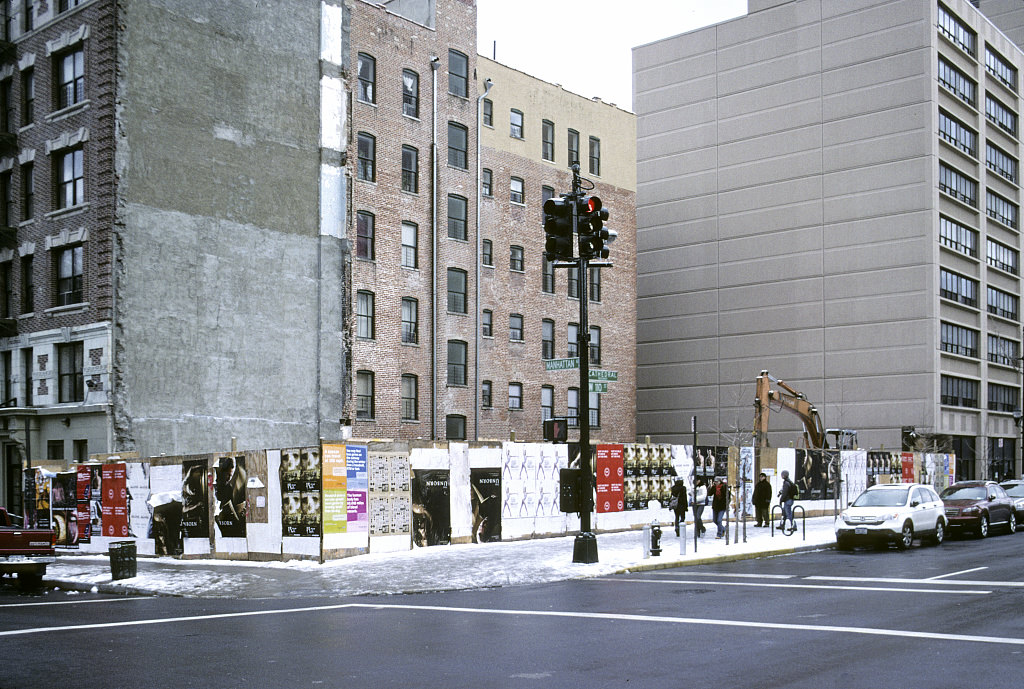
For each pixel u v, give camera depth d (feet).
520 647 38.09
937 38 216.95
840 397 218.18
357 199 150.61
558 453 99.81
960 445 222.89
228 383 124.06
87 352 114.93
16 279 125.49
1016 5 298.97
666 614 47.14
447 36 168.66
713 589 58.39
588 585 62.13
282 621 47.29
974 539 106.32
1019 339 252.21
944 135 218.59
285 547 77.87
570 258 71.56
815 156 226.38
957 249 222.07
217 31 127.03
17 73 127.03
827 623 43.50
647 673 32.58
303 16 137.69
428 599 56.13
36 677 33.35
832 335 220.64
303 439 131.75
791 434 223.92
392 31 158.40
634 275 207.00
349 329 139.03
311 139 136.98
